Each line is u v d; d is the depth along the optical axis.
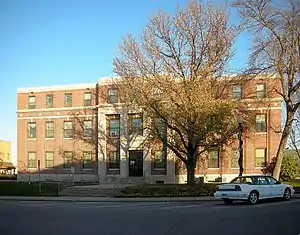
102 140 50.16
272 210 18.77
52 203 27.72
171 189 31.14
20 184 41.09
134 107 36.00
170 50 31.67
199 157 40.62
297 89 31.88
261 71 31.94
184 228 13.54
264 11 31.08
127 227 14.09
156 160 47.75
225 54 34.31
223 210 19.17
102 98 50.41
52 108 54.38
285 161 40.47
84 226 14.62
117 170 49.50
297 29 30.73
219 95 32.56
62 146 53.62
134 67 32.28
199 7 31.89
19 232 13.37
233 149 45.34
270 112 45.03
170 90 31.17
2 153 78.62
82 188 37.12
